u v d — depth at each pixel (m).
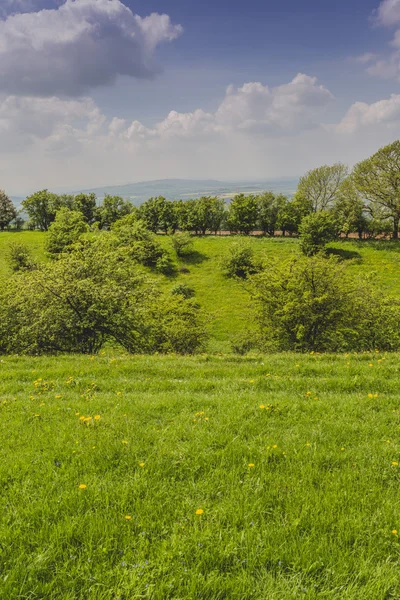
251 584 3.22
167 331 29.25
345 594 3.15
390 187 67.88
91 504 4.32
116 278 23.95
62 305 20.78
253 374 10.92
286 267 26.05
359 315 24.55
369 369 10.62
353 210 72.00
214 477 4.98
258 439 6.13
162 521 4.05
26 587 3.15
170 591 3.16
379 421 7.01
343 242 69.06
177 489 4.70
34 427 6.79
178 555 3.53
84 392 9.39
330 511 4.18
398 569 3.44
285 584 3.23
